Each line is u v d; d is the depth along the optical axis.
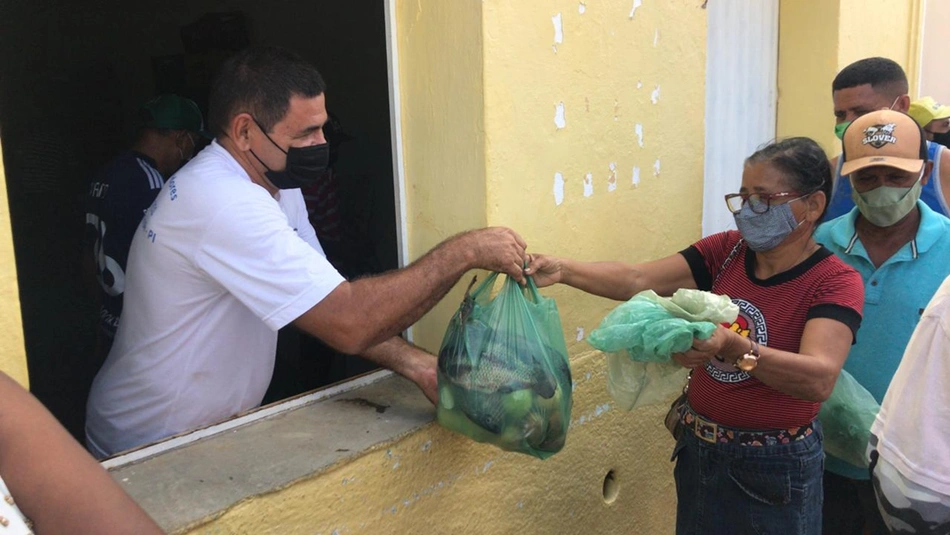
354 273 3.60
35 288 4.10
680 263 2.46
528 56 2.36
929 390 1.56
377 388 2.40
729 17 3.96
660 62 2.92
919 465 1.56
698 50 3.12
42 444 0.99
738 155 4.24
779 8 4.34
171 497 1.70
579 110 2.58
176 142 2.99
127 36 4.68
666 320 1.85
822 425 2.53
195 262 1.88
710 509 2.24
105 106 4.66
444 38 2.29
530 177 2.43
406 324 1.96
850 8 4.27
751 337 2.13
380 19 4.25
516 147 2.36
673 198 3.12
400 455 2.07
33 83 4.41
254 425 2.11
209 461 1.88
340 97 4.50
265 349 2.13
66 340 3.91
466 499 2.35
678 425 2.41
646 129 2.91
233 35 4.34
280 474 1.82
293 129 1.96
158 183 2.86
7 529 0.86
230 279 1.86
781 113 4.50
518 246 2.08
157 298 1.98
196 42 4.36
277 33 4.50
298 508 1.81
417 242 2.52
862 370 2.57
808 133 4.41
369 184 4.29
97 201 2.86
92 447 2.19
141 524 1.00
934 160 2.93
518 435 1.96
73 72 4.55
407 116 2.45
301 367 3.05
